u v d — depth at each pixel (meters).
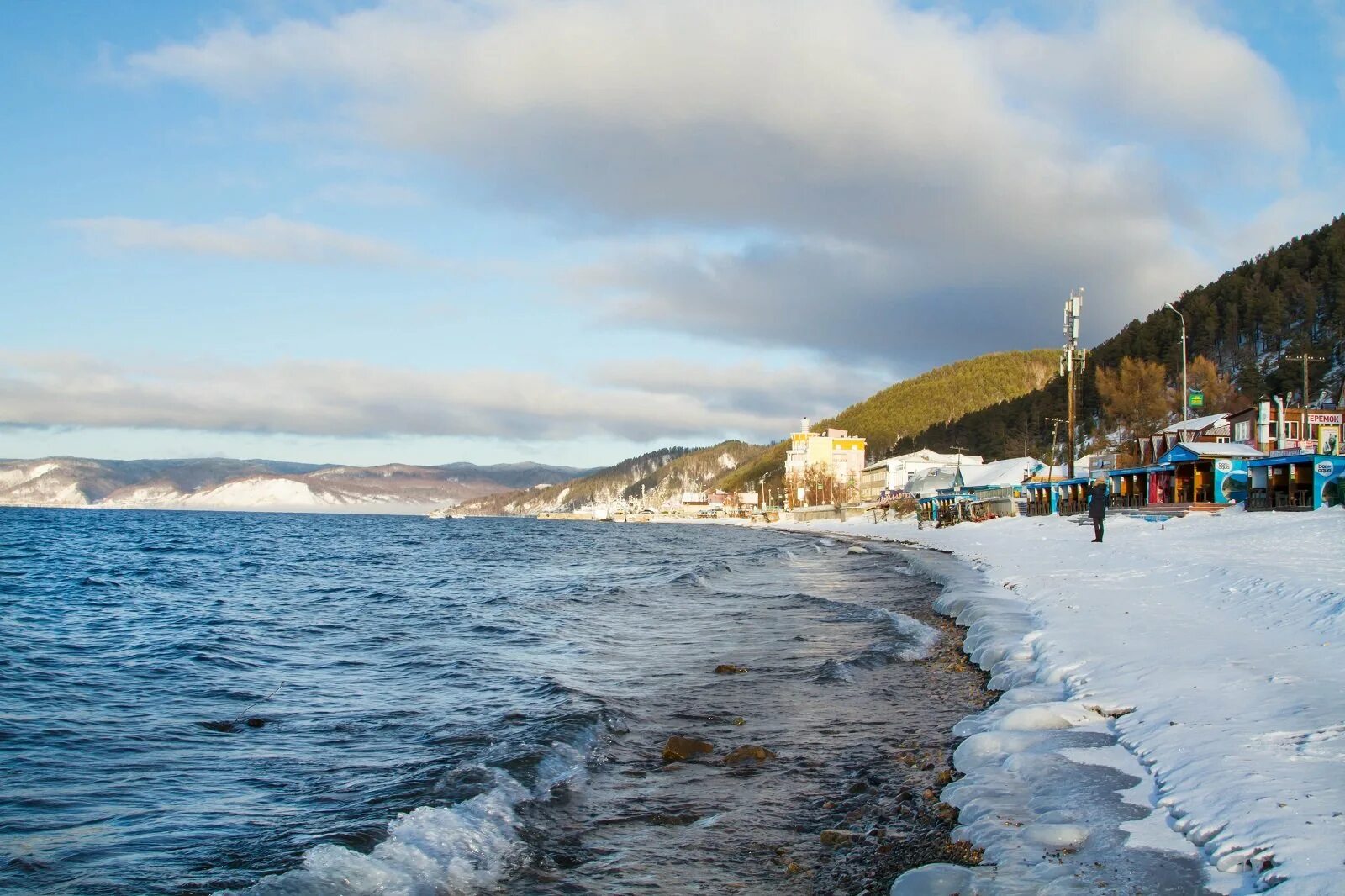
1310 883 5.45
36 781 11.00
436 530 185.62
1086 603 20.17
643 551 88.38
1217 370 122.25
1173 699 10.56
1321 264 130.75
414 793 10.16
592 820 9.34
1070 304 70.81
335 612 32.06
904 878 6.73
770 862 8.12
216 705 15.69
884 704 14.34
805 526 155.38
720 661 19.25
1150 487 57.69
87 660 20.92
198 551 80.88
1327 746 8.21
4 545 82.75
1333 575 19.64
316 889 7.49
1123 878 6.19
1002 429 159.62
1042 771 8.85
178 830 9.15
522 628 25.91
